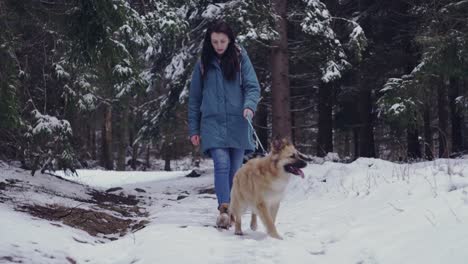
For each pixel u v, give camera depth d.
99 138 38.28
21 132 8.94
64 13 7.88
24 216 5.30
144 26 9.00
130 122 22.34
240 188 5.25
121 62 9.03
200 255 4.19
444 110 17.80
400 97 11.11
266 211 5.03
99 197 9.22
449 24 10.59
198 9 12.51
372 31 16.34
